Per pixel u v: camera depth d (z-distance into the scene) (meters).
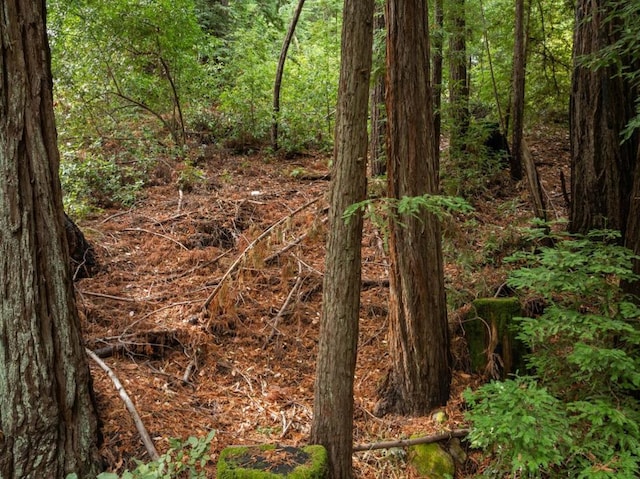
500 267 4.98
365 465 3.53
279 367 4.41
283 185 7.65
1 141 2.57
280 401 4.03
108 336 4.25
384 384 4.10
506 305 4.13
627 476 2.59
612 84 5.08
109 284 5.07
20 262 2.64
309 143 9.48
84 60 7.80
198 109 9.45
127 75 8.12
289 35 8.96
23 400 2.68
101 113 8.41
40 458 2.74
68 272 2.88
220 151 8.81
